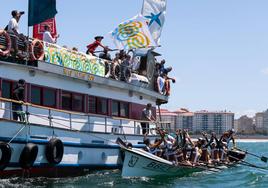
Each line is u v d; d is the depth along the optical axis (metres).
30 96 22.08
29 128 20.98
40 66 21.84
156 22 31.83
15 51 20.97
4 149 19.58
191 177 27.75
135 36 29.89
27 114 21.00
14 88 21.28
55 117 23.03
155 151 26.95
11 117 21.05
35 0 22.67
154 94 30.70
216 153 33.28
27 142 20.86
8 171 20.34
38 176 21.77
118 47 30.17
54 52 22.84
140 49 30.08
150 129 28.88
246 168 34.31
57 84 23.50
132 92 28.73
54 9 23.09
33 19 22.61
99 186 22.27
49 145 21.67
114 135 26.11
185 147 28.41
